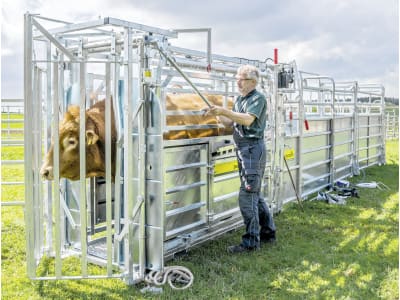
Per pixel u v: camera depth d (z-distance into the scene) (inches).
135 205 139.6
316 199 279.6
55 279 134.1
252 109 160.7
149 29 138.9
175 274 146.8
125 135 135.1
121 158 148.6
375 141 439.8
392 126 716.7
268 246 182.4
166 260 159.6
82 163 129.9
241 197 171.8
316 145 299.4
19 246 181.6
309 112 334.0
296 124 271.3
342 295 135.1
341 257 170.1
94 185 168.4
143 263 143.3
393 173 389.4
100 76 166.9
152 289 136.1
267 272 154.3
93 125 140.9
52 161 135.5
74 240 169.2
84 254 133.7
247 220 172.2
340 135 343.3
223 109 154.3
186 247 166.7
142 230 141.7
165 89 147.5
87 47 154.6
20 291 135.6
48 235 165.2
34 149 150.6
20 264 160.6
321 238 195.3
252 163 165.3
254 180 166.2
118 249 148.9
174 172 158.6
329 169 323.3
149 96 138.6
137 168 141.9
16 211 243.1
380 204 265.0
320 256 171.0
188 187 164.7
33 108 147.2
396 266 160.6
